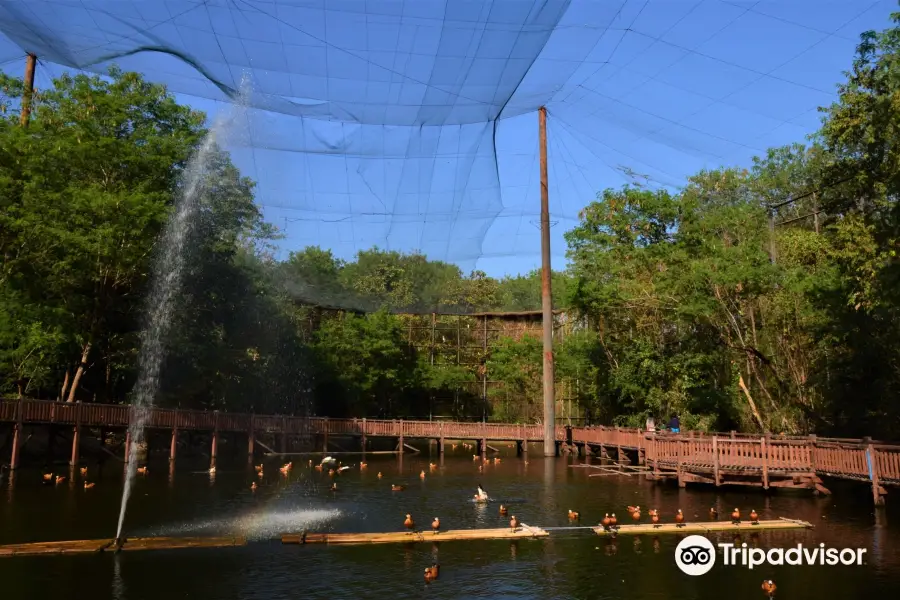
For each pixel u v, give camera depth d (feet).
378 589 28.55
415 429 99.91
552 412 95.96
